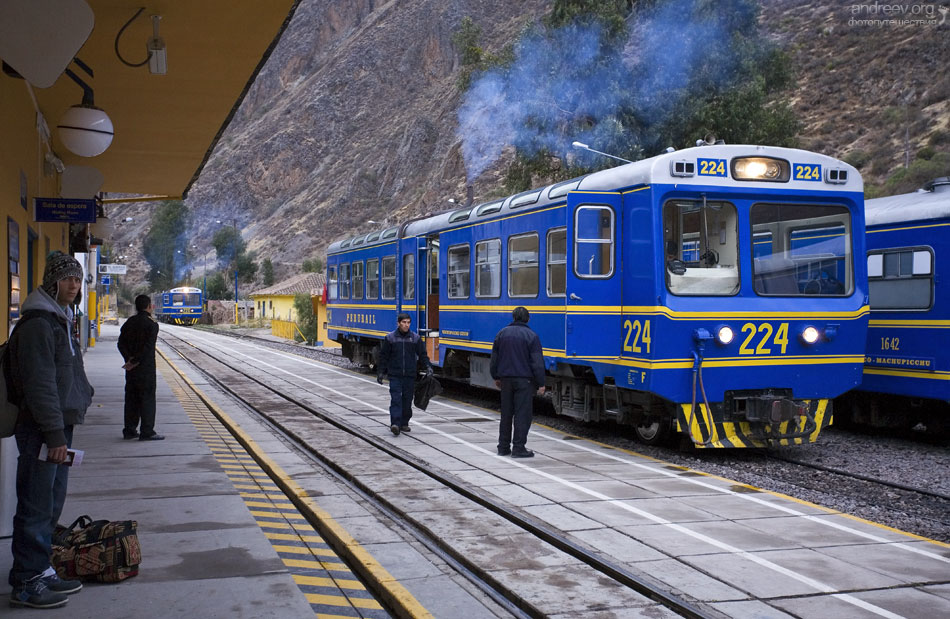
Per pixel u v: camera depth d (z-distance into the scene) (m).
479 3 184.88
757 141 30.88
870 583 5.14
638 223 9.79
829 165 10.11
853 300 10.12
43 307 4.50
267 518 6.59
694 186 9.59
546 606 4.72
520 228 12.48
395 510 7.10
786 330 9.77
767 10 86.88
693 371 9.47
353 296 22.23
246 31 9.28
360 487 8.11
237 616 4.34
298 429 11.80
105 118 8.57
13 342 4.43
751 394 9.79
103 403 14.04
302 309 44.66
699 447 9.44
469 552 5.77
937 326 10.57
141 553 5.35
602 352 10.23
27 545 4.44
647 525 6.49
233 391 17.42
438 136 142.12
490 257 13.64
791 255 9.96
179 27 9.14
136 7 8.51
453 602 4.88
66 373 4.61
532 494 7.58
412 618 4.58
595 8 33.72
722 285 9.66
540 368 9.62
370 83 184.12
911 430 12.25
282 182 172.88
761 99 31.22
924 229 10.79
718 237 9.71
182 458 8.95
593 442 10.76
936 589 5.04
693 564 5.49
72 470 8.20
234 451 9.80
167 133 14.25
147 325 10.18
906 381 11.05
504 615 4.69
